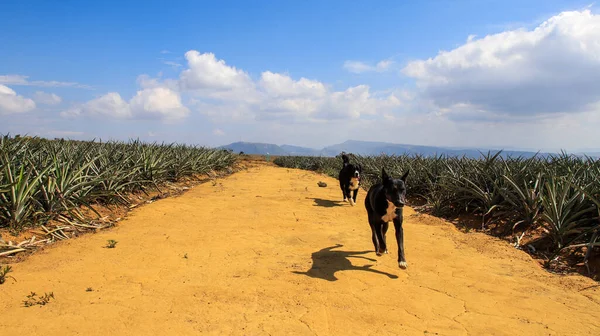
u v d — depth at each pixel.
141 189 11.17
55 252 5.70
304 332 3.55
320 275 5.07
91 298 4.16
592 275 5.28
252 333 3.51
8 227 6.30
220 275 4.98
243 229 7.47
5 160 6.92
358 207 10.36
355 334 3.55
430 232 7.60
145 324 3.61
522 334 3.62
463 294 4.54
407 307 4.15
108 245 6.10
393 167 15.14
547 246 6.48
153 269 5.14
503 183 8.66
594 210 6.39
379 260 5.77
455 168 11.50
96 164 10.70
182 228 7.42
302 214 9.06
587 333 3.64
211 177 17.09
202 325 3.63
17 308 3.86
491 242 6.87
